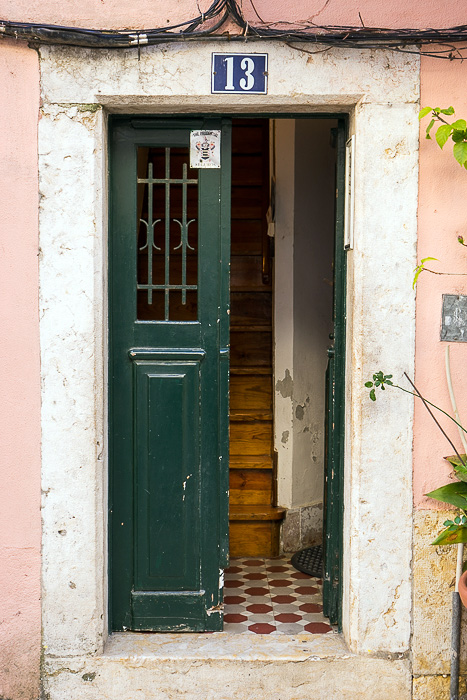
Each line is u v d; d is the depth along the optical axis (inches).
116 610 140.7
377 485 131.1
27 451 130.2
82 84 126.9
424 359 130.8
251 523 189.8
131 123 135.3
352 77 127.3
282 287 194.1
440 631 132.5
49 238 128.4
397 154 128.1
